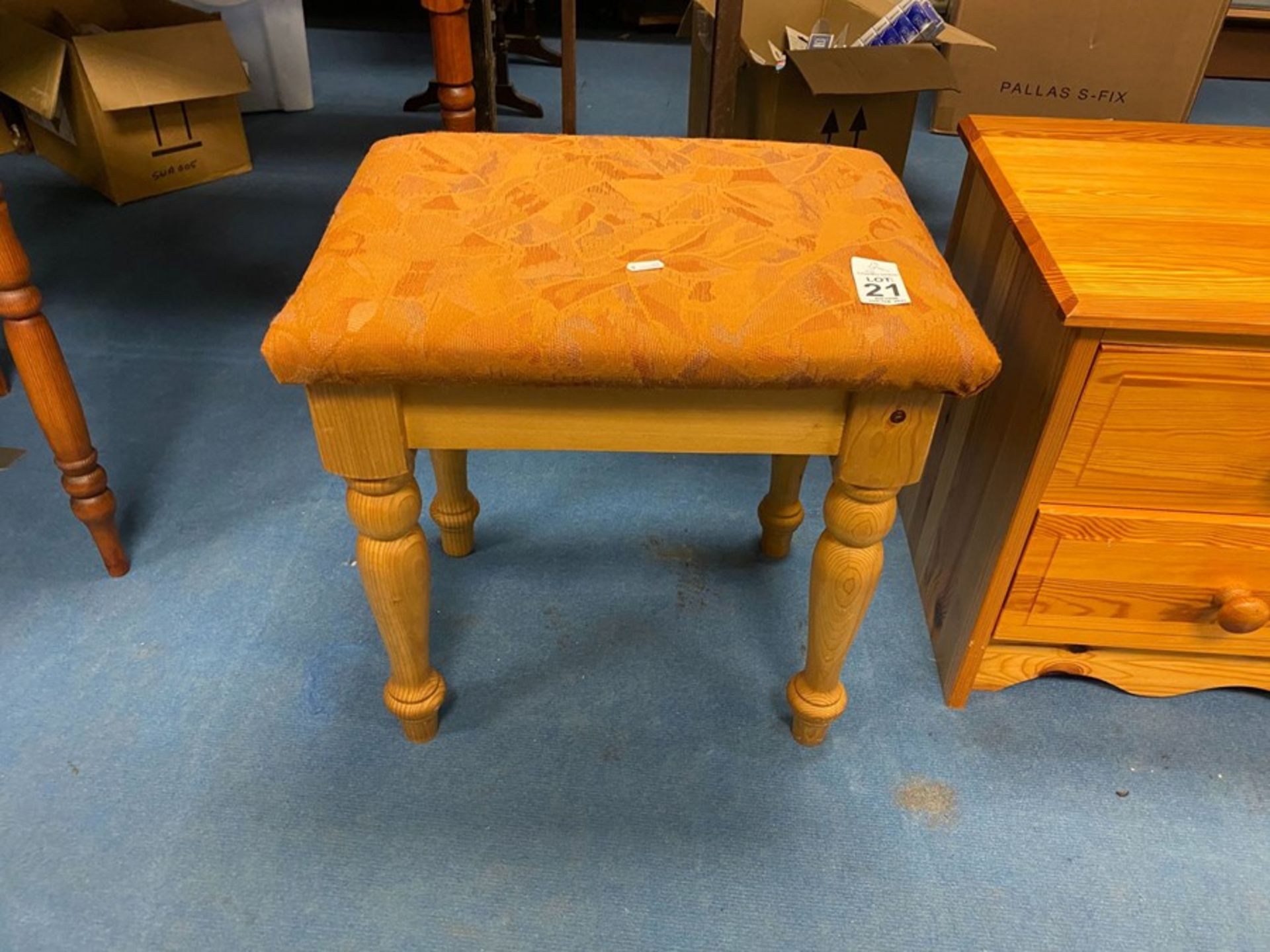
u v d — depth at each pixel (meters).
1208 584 0.81
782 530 1.04
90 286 1.51
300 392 1.32
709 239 0.66
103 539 0.99
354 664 0.94
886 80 1.31
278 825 0.80
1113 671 0.91
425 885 0.77
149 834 0.79
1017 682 0.92
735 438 0.65
